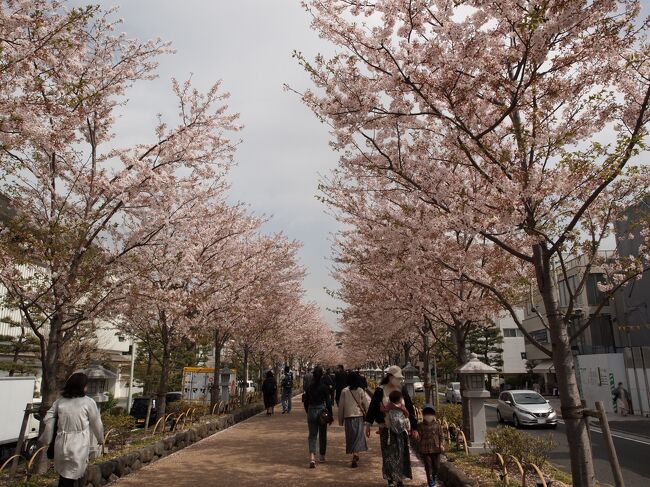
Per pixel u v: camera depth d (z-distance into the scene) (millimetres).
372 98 5902
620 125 5883
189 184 8969
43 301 7121
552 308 5156
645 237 6543
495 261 8156
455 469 6566
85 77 7648
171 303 8562
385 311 11602
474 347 40031
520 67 5367
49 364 7133
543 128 5840
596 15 4891
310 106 6426
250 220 13625
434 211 6789
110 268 7914
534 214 5418
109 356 23891
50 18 6285
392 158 6723
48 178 7547
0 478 6145
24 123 5977
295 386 37000
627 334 23312
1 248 6031
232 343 19172
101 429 5137
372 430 13250
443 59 5250
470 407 8766
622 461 10188
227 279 12383
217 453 9234
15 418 10273
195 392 20344
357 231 10961
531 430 15789
